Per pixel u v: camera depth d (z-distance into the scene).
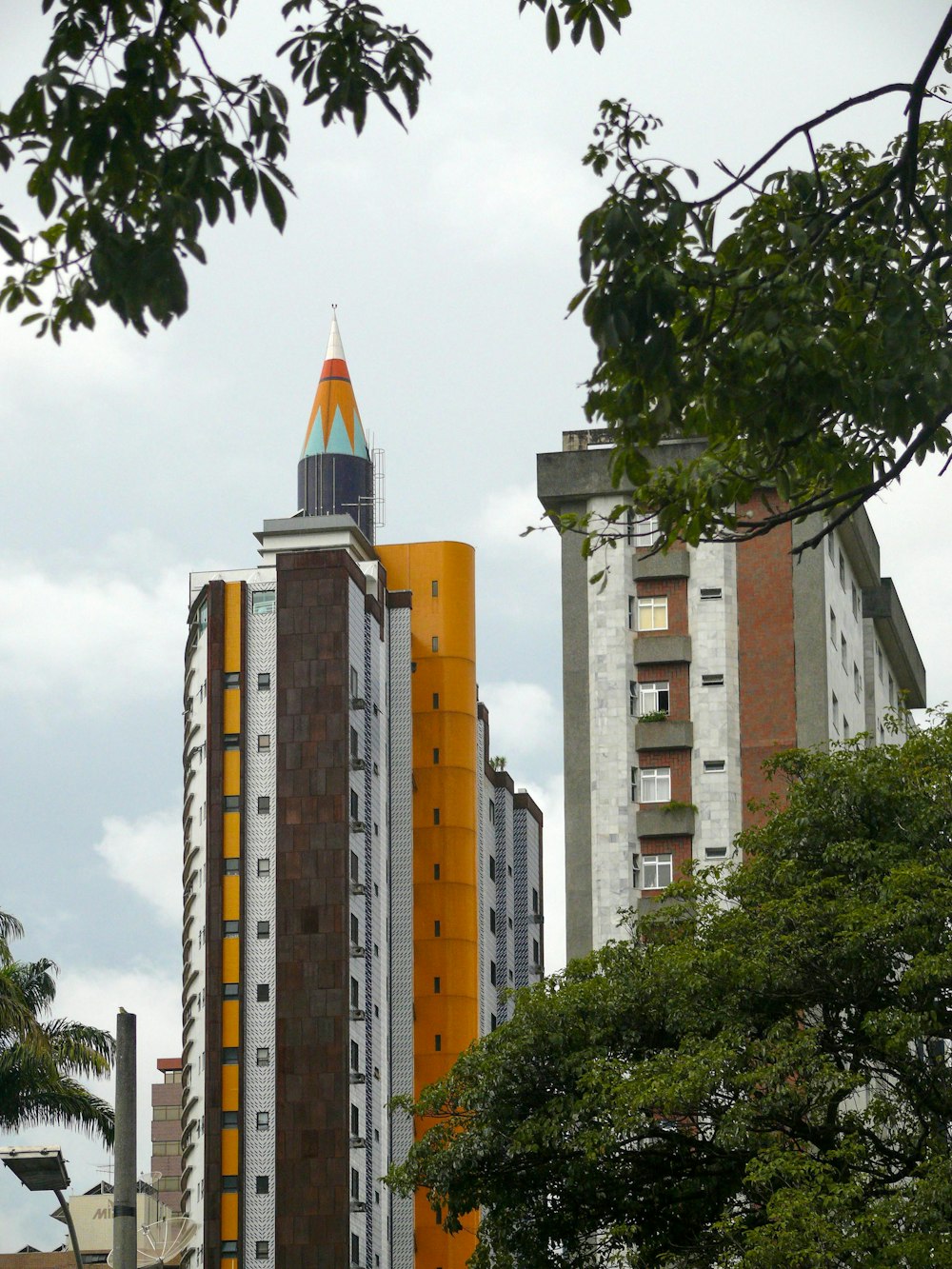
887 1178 47.69
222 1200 137.00
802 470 20.78
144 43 16.05
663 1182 50.81
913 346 18.52
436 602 167.62
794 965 49.56
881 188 18.31
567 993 52.56
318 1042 139.25
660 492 21.39
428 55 17.25
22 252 16.17
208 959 142.00
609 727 106.62
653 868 104.62
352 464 174.38
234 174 15.97
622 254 17.23
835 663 110.44
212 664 147.62
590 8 17.55
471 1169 52.19
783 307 18.53
